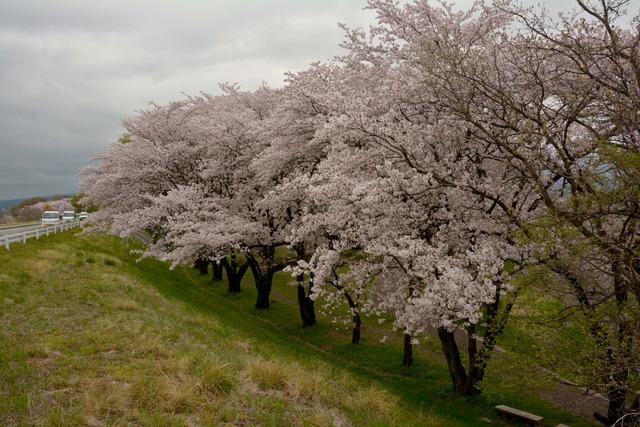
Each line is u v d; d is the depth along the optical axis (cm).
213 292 2703
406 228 1188
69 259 1722
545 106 1090
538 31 987
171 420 632
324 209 1460
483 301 962
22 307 1060
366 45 1486
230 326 1486
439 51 1016
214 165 2008
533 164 1006
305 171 1706
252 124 1853
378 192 1083
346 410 791
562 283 895
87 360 800
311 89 1551
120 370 759
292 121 1589
